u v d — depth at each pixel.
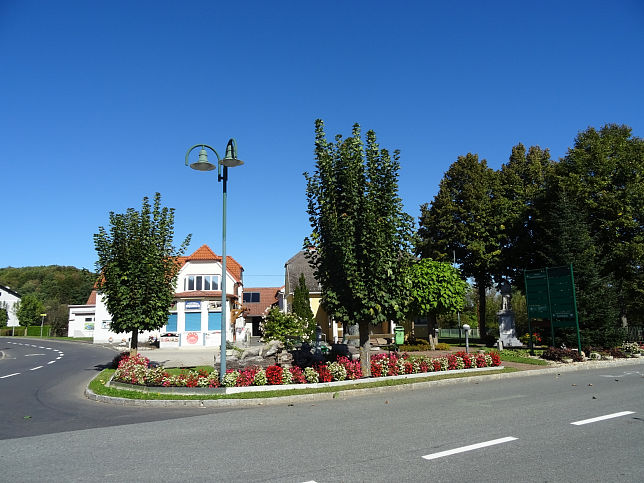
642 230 28.36
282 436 7.13
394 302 12.35
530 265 33.44
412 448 6.20
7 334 63.16
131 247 16.53
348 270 12.00
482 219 33.75
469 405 9.55
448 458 5.71
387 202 12.45
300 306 32.09
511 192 35.44
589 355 19.53
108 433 7.71
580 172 29.23
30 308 70.81
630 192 27.28
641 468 5.20
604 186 28.23
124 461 5.96
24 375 18.33
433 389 12.29
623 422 7.57
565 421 7.71
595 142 29.48
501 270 34.22
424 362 14.49
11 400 11.89
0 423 8.86
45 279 98.06
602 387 11.92
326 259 12.61
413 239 12.80
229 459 5.90
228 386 11.53
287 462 5.70
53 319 64.69
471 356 15.66
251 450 6.32
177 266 17.75
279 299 48.59
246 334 42.62
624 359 19.59
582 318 21.36
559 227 23.34
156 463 5.81
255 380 11.77
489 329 45.03
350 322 12.53
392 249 12.48
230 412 9.49
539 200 31.86
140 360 14.23
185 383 11.59
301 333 20.94
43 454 6.41
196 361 22.42
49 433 7.84
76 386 14.53
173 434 7.51
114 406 10.59
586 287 21.75
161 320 16.95
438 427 7.45
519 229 33.22
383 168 12.55
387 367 13.55
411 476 5.05
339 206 12.49
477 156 36.22
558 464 5.38
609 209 27.50
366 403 10.20
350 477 5.06
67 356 28.94
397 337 24.62
